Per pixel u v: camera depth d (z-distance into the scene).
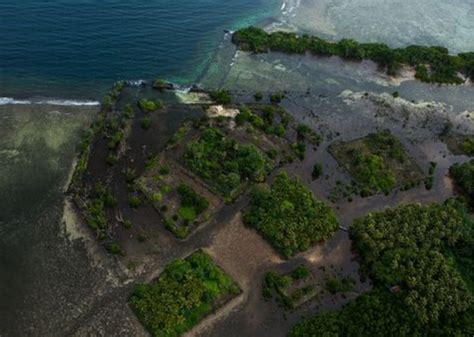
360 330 51.25
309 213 61.78
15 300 53.50
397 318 52.41
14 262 56.88
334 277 57.59
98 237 59.31
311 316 53.69
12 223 60.72
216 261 58.09
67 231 60.12
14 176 66.00
